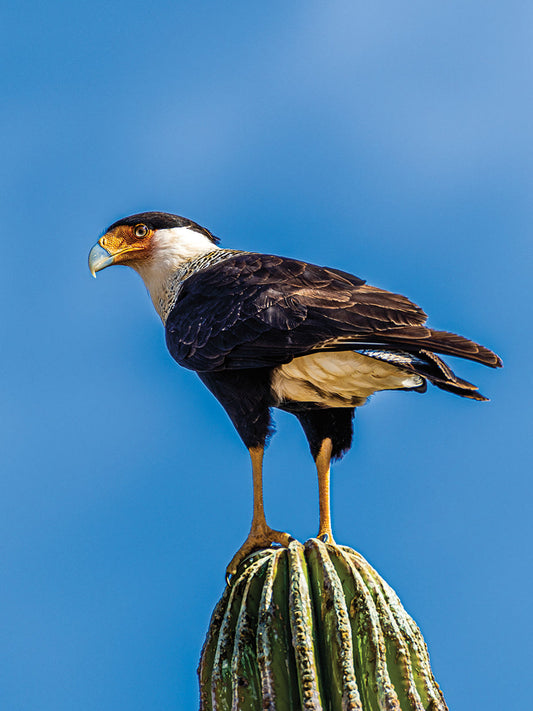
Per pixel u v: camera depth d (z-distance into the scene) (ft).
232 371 36.32
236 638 25.89
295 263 37.01
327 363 34.58
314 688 23.98
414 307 34.04
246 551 33.04
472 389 31.91
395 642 25.38
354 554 27.40
